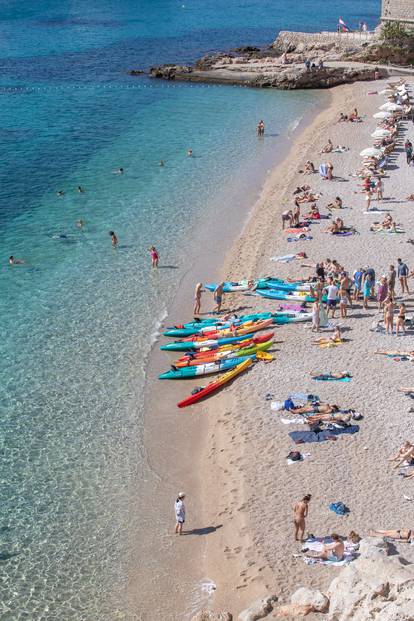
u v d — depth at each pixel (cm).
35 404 3284
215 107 8450
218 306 3947
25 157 6681
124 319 3956
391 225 4684
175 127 7625
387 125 6931
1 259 4650
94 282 4350
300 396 3133
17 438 3070
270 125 7619
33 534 2598
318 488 2628
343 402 3070
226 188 5803
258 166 6303
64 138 7269
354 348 3462
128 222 5194
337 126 7262
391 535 2362
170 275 4419
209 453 2955
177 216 5281
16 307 4078
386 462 2714
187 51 11875
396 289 4012
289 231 4806
